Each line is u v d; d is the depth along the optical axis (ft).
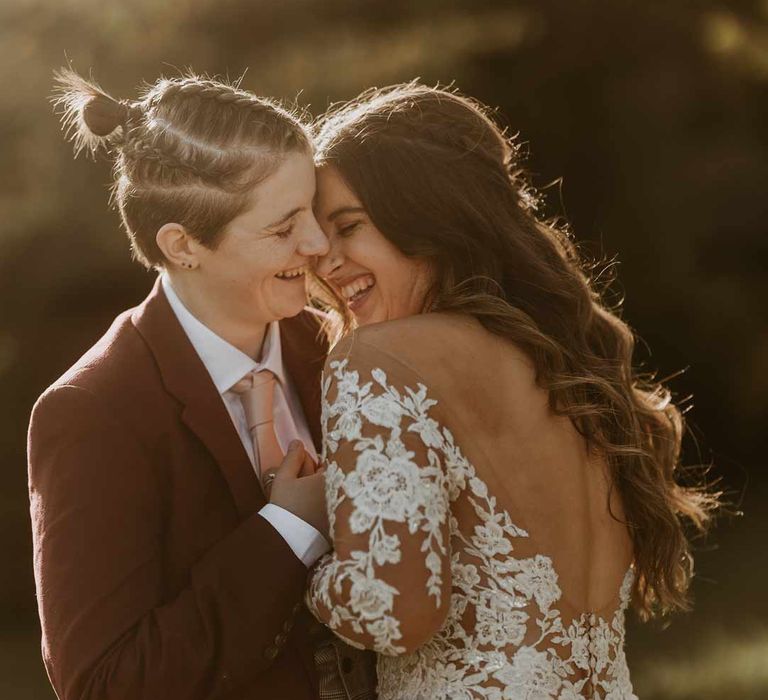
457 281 6.50
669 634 23.29
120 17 29.84
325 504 6.22
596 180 38.19
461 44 34.40
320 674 6.72
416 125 6.57
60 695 6.09
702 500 7.78
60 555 6.03
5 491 27.76
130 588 6.07
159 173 6.34
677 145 38.70
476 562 5.94
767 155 38.60
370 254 6.58
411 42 32.81
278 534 6.12
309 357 7.51
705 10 38.55
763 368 37.19
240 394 6.93
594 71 38.06
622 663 6.56
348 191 6.54
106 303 29.04
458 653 5.96
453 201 6.46
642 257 37.81
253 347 6.95
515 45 36.04
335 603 5.62
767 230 37.65
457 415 5.91
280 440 7.18
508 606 5.93
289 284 6.63
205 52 30.22
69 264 28.50
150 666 5.88
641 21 37.91
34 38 29.50
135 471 6.24
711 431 37.70
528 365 6.22
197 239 6.40
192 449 6.48
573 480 6.25
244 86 29.86
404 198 6.43
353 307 6.86
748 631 22.56
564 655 6.08
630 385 6.96
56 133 29.04
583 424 6.34
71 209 28.60
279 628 6.06
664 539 6.67
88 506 6.07
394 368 5.84
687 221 37.99
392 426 5.68
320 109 29.91
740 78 38.75
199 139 6.27
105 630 5.96
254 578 6.03
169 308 6.69
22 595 27.37
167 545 6.44
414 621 5.49
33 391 28.14
